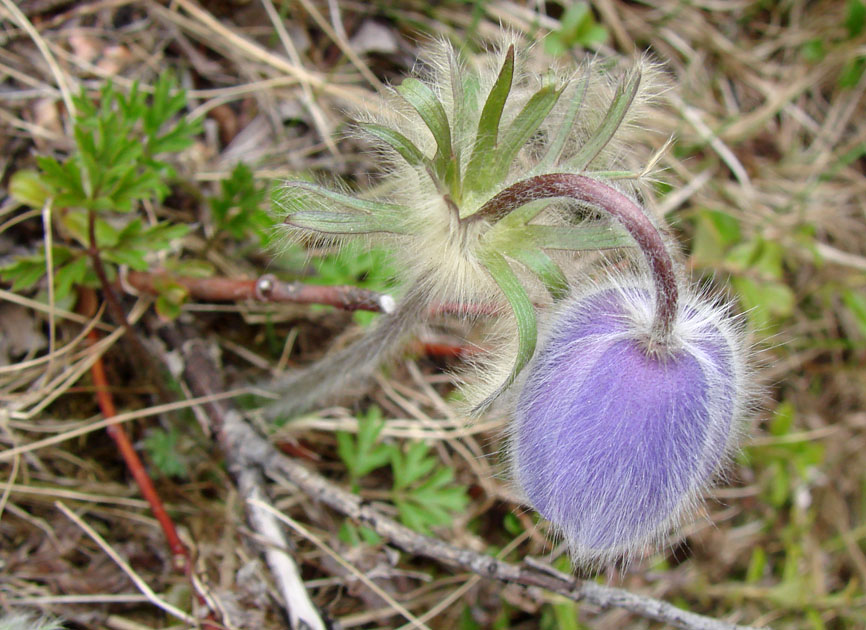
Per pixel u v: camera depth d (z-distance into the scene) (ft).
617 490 0.34
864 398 0.70
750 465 0.65
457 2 0.70
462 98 0.37
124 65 0.61
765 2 0.78
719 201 0.72
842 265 0.73
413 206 0.39
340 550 0.52
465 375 0.41
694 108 0.73
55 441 0.50
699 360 0.35
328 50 0.67
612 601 0.45
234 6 0.65
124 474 0.54
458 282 0.40
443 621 0.55
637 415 0.34
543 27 0.70
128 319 0.54
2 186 0.55
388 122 0.41
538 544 0.57
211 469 0.54
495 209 0.36
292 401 0.53
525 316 0.35
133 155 0.50
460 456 0.59
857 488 0.68
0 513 0.49
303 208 0.40
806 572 0.64
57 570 0.49
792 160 0.76
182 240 0.57
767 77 0.77
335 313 0.60
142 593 0.50
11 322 0.54
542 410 0.36
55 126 0.58
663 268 0.34
